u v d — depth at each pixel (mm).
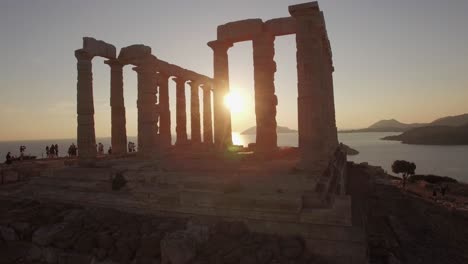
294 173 14812
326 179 13898
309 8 15094
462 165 89875
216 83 22984
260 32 20328
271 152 20016
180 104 30938
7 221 13734
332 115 26156
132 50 22266
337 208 11008
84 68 21438
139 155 21469
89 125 21484
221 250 10297
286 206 10977
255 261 9609
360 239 10148
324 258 10453
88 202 15195
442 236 15258
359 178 29344
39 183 18781
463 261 12523
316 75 15320
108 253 11234
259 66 20359
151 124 21609
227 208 11938
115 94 24234
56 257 11797
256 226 11453
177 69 28797
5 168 25688
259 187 12977
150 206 13570
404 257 12555
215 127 24078
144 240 10938
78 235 12188
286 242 10500
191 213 12672
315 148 15156
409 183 42719
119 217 13383
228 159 20734
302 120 15422
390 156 121000
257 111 20344
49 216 14266
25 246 12602
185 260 9969
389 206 20375
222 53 22875
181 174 15898
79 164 21125
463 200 30469
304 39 15508
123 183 16047
